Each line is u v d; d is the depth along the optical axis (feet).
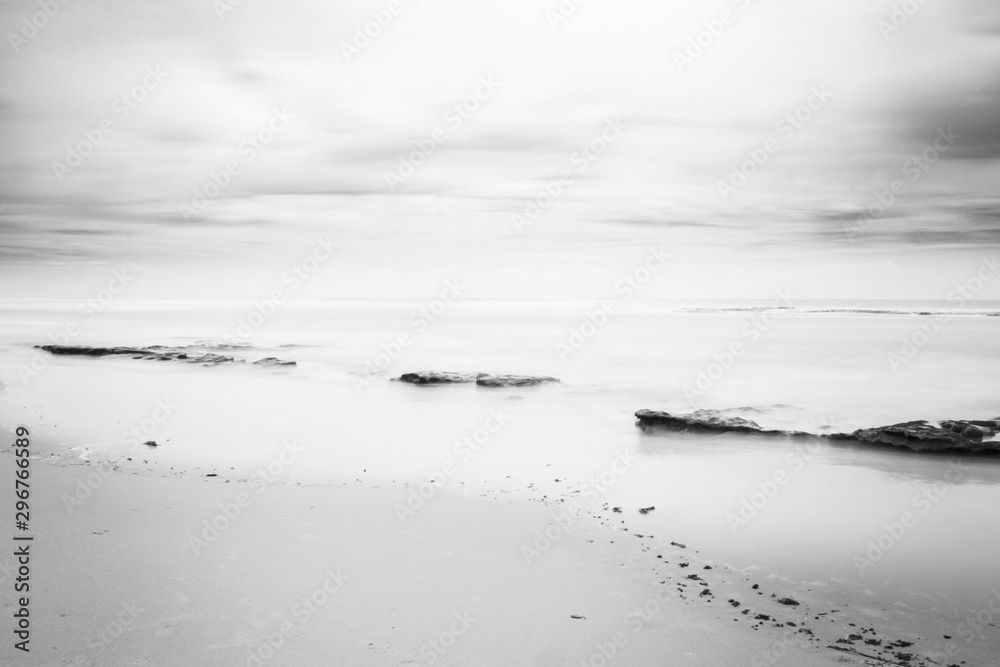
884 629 25.98
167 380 94.27
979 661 23.72
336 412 70.79
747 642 24.48
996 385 88.43
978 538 35.55
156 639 22.82
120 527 33.86
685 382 93.20
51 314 274.98
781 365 110.01
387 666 21.74
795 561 32.48
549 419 67.82
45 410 70.18
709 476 46.91
